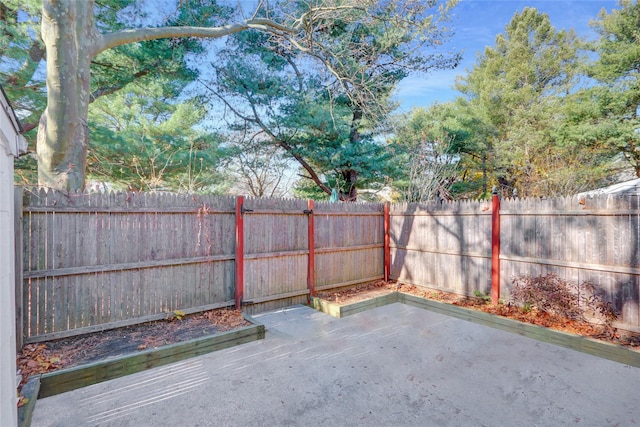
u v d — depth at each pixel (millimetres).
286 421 2375
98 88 8023
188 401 2637
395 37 8539
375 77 9156
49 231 3426
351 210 6359
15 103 6867
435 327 4480
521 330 4191
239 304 4809
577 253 4305
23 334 3264
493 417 2422
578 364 3326
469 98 19125
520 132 13875
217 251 4668
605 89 12211
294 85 10539
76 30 4609
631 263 3857
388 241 6906
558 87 16359
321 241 5879
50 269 3420
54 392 2736
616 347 3426
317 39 8633
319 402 2619
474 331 4316
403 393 2754
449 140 12445
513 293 4789
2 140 1598
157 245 4148
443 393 2756
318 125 9977
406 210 6574
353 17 7574
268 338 4031
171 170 7953
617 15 12664
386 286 6477
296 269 5527
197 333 3783
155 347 3365
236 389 2822
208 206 4562
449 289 5828
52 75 4387
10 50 6391
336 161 10625
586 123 12367
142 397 2699
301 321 4723
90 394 2744
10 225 1734
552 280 4430
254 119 11023
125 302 3908
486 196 16578
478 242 5422
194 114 8477
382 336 4129
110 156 7320
